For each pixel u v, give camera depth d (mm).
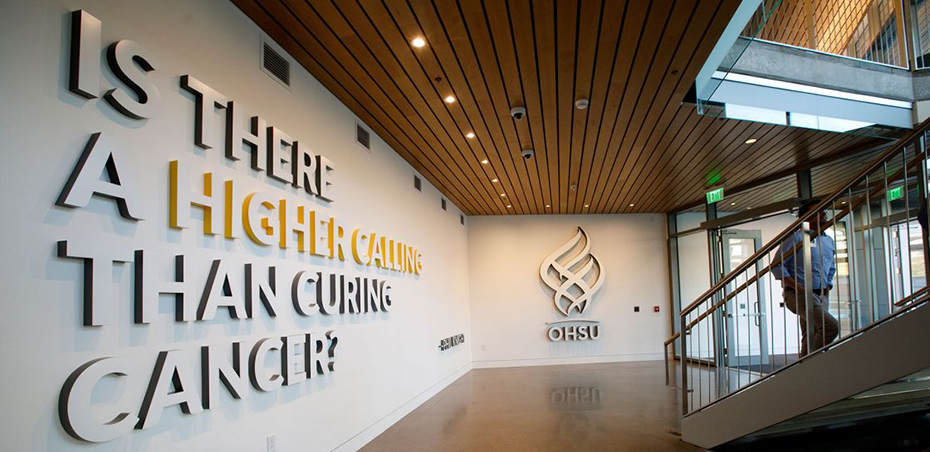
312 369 3947
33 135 2029
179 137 2770
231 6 3285
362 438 4941
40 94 2064
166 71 2711
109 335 2293
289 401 3686
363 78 4352
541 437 5160
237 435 3115
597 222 11773
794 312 4371
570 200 10055
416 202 7324
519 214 11656
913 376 3975
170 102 2723
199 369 2836
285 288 3709
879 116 5418
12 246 1932
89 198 2184
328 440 4242
